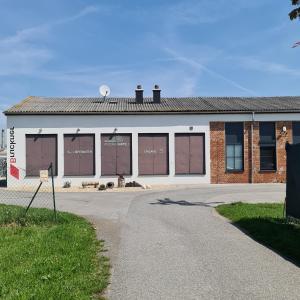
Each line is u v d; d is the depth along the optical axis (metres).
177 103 34.88
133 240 10.59
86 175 31.30
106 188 29.02
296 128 32.34
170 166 31.52
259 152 32.06
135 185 30.64
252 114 31.91
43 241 9.77
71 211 16.31
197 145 31.83
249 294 6.45
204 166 31.77
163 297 6.34
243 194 22.86
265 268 7.91
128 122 31.47
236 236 11.00
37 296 5.94
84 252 8.82
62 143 31.14
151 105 33.81
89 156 31.34
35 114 31.02
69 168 31.23
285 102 35.50
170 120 31.64
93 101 35.88
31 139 31.12
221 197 21.25
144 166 31.55
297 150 11.84
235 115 31.92
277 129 32.12
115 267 8.03
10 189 29.44
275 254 9.02
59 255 8.44
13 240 10.26
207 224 12.88
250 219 13.08
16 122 31.02
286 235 10.49
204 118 31.81
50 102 34.94
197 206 17.59
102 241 10.45
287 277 7.33
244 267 7.99
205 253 9.14
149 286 6.86
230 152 32.09
